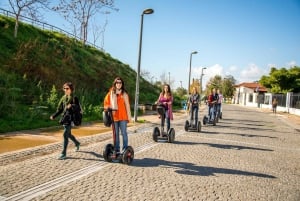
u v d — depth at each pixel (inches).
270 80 2399.1
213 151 388.8
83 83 997.8
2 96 573.6
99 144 394.3
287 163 352.2
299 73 2331.4
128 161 297.9
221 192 234.7
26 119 535.5
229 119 943.7
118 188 229.0
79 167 278.5
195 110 566.6
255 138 541.3
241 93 3666.3
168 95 435.2
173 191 229.3
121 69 1667.1
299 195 241.8
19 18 1115.3
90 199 204.4
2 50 833.5
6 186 219.6
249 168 313.1
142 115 904.9
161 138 437.1
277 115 1416.1
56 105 671.1
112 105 296.7
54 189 219.5
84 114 690.8
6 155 307.1
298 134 668.1
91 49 1653.5
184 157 342.0
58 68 961.5
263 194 237.9
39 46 1002.1
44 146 358.3
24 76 732.0
